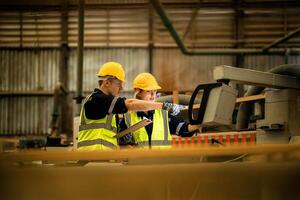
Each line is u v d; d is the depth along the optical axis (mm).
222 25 11555
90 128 3434
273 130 3990
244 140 4750
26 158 2010
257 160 2166
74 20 11656
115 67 3572
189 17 11516
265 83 3670
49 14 11664
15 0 11656
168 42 11602
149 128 3963
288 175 1956
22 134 11461
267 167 1958
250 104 5020
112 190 1957
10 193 1960
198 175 1955
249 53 11133
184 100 6246
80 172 1953
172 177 1957
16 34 11758
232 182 2002
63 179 1955
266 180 1968
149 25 11586
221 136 4879
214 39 11547
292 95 3918
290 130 3906
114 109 3180
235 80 3400
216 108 2787
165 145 3967
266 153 2062
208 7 11453
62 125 11312
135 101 3141
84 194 1957
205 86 2898
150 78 4125
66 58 11602
